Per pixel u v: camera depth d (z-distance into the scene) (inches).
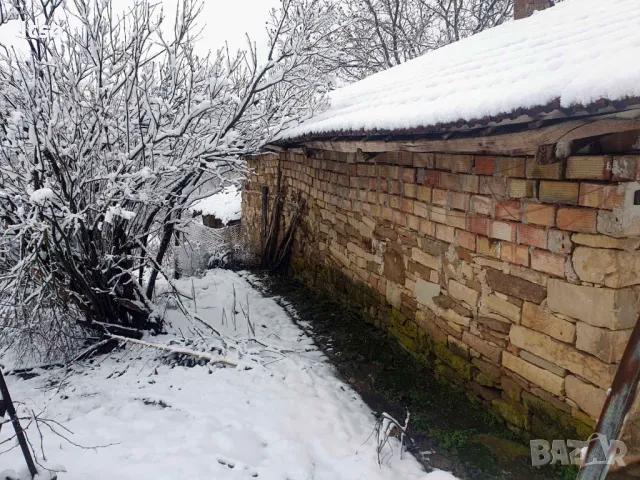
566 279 102.5
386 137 137.7
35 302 173.0
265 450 118.0
